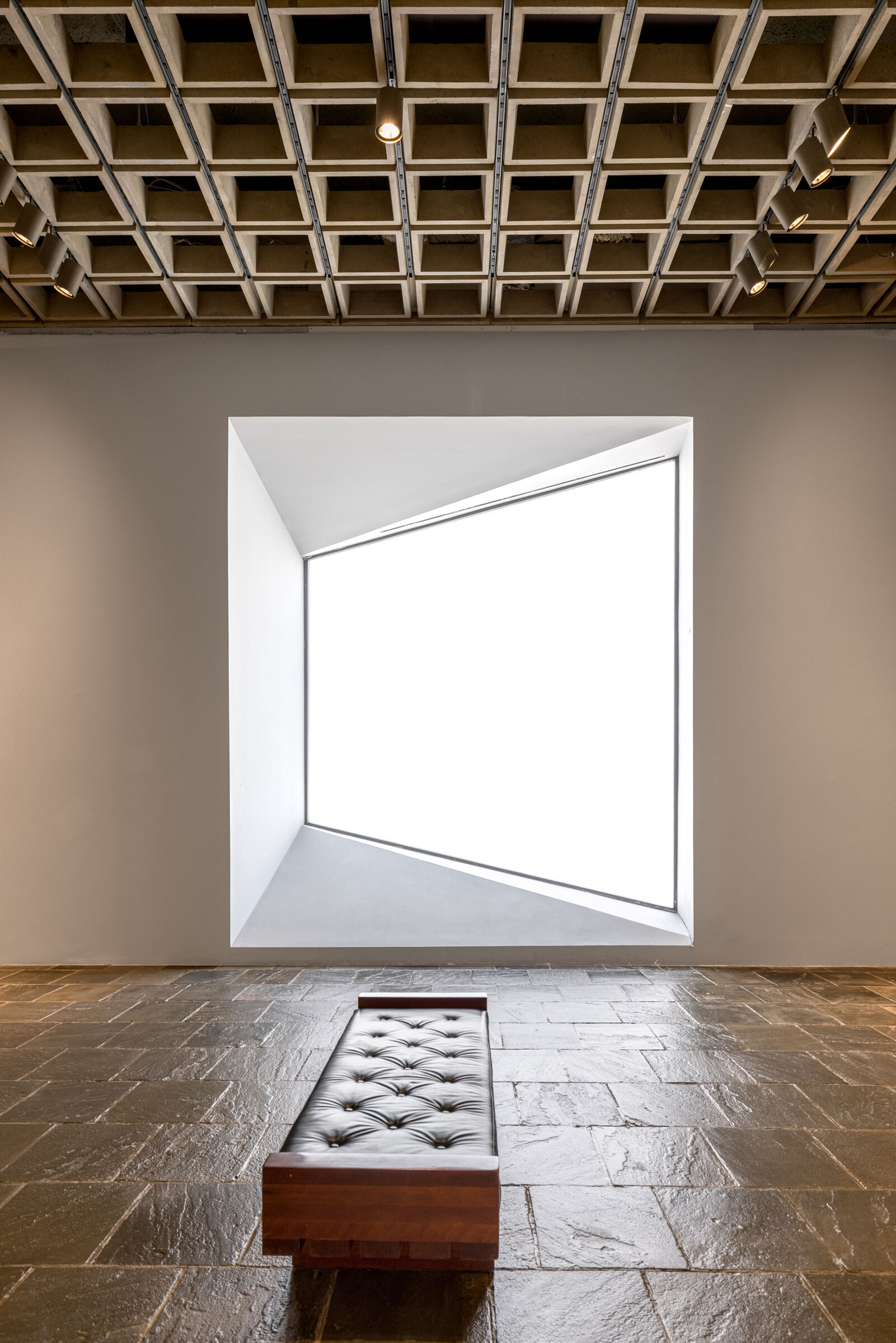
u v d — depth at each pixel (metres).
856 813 5.28
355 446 5.75
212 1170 2.68
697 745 5.30
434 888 6.00
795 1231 2.34
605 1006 4.34
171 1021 4.12
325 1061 3.59
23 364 5.41
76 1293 2.09
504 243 4.61
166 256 4.74
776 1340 1.93
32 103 3.68
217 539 5.35
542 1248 2.27
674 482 5.83
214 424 5.38
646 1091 3.25
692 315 5.25
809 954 5.24
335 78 3.50
